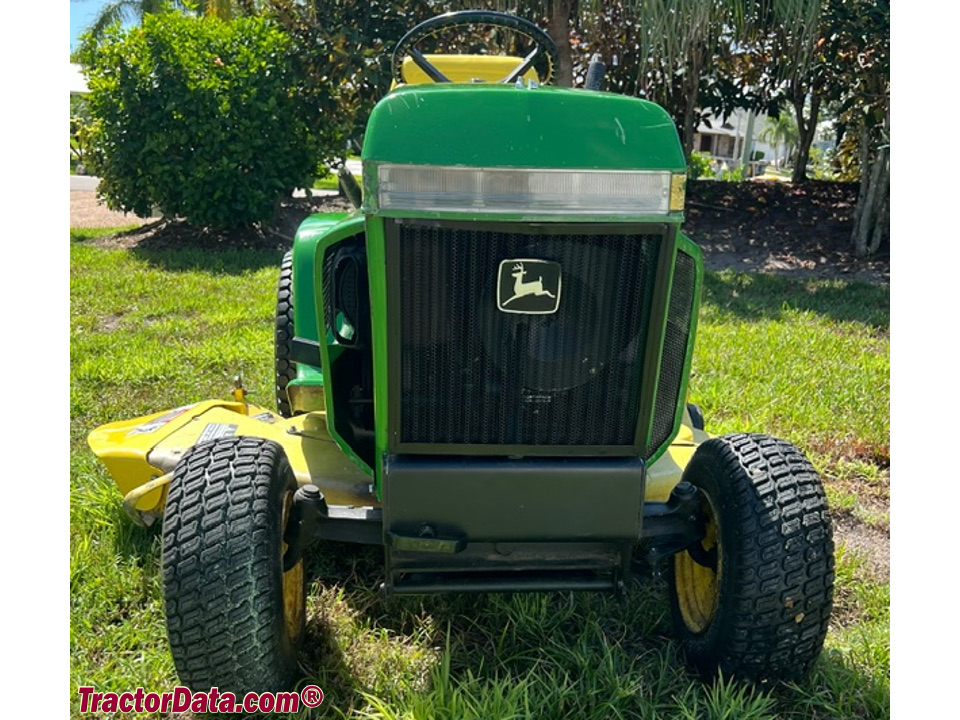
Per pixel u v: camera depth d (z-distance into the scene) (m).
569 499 2.18
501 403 2.15
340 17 9.38
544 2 8.41
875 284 8.54
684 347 2.36
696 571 2.64
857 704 2.39
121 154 9.68
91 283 7.63
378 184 1.93
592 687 2.37
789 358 5.56
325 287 2.43
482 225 1.96
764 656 2.27
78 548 2.98
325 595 2.83
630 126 1.96
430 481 2.13
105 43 10.08
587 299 2.07
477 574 2.44
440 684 2.26
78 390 4.67
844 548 3.20
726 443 2.43
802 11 8.12
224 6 11.42
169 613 2.07
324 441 2.98
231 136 9.66
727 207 11.20
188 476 2.17
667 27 7.39
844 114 9.72
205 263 8.95
